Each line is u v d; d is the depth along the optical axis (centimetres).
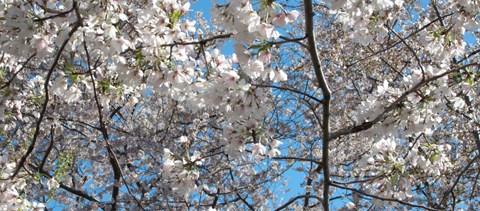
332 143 1155
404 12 1127
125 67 432
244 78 427
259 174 1155
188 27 443
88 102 1131
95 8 398
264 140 431
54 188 554
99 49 418
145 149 1163
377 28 488
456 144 1149
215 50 426
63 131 1156
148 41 414
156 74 427
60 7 439
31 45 410
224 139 422
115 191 1171
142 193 1165
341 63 1080
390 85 1143
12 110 535
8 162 520
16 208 498
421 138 618
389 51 1149
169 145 1148
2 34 406
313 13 360
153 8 415
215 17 357
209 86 407
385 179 498
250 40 354
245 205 1177
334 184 464
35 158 1160
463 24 494
